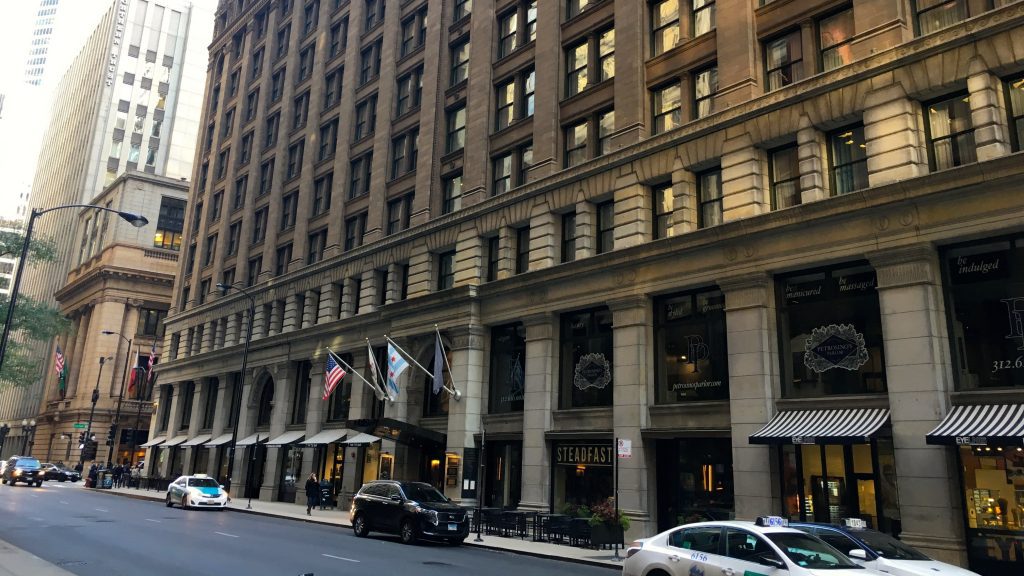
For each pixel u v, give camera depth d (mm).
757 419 19891
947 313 17438
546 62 30078
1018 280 16469
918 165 18266
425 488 22938
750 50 22641
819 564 9422
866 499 17938
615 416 23812
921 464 16562
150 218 84875
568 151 28812
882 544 11617
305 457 39250
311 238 44438
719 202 23109
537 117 29844
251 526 25312
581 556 18922
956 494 16141
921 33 19281
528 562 18031
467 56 35812
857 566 9703
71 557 15664
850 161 20156
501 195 30359
